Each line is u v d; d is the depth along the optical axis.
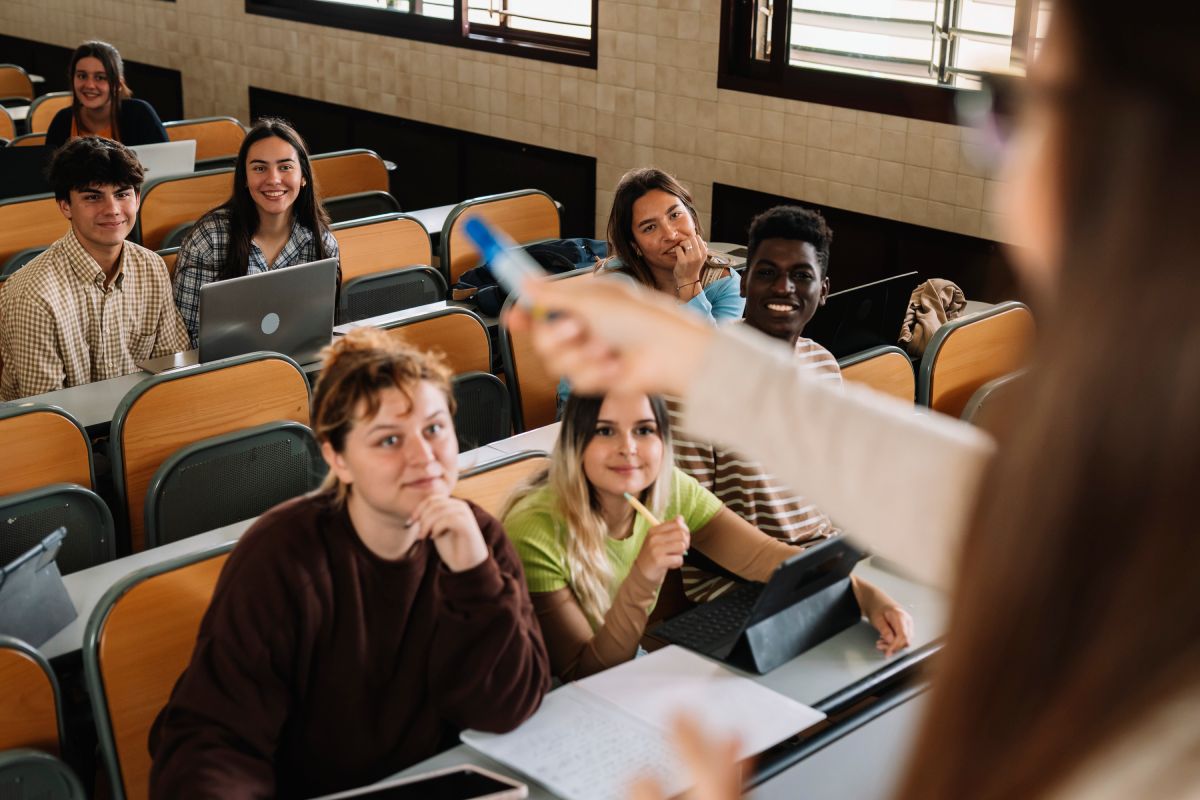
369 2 7.97
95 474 3.68
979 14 5.32
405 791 1.76
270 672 1.86
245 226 4.41
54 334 3.82
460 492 2.63
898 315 3.96
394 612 1.91
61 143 6.33
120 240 3.88
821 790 1.74
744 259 5.18
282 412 3.46
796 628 2.16
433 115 7.78
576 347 0.45
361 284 4.63
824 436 0.46
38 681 2.14
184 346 4.16
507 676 1.92
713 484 2.71
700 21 6.27
